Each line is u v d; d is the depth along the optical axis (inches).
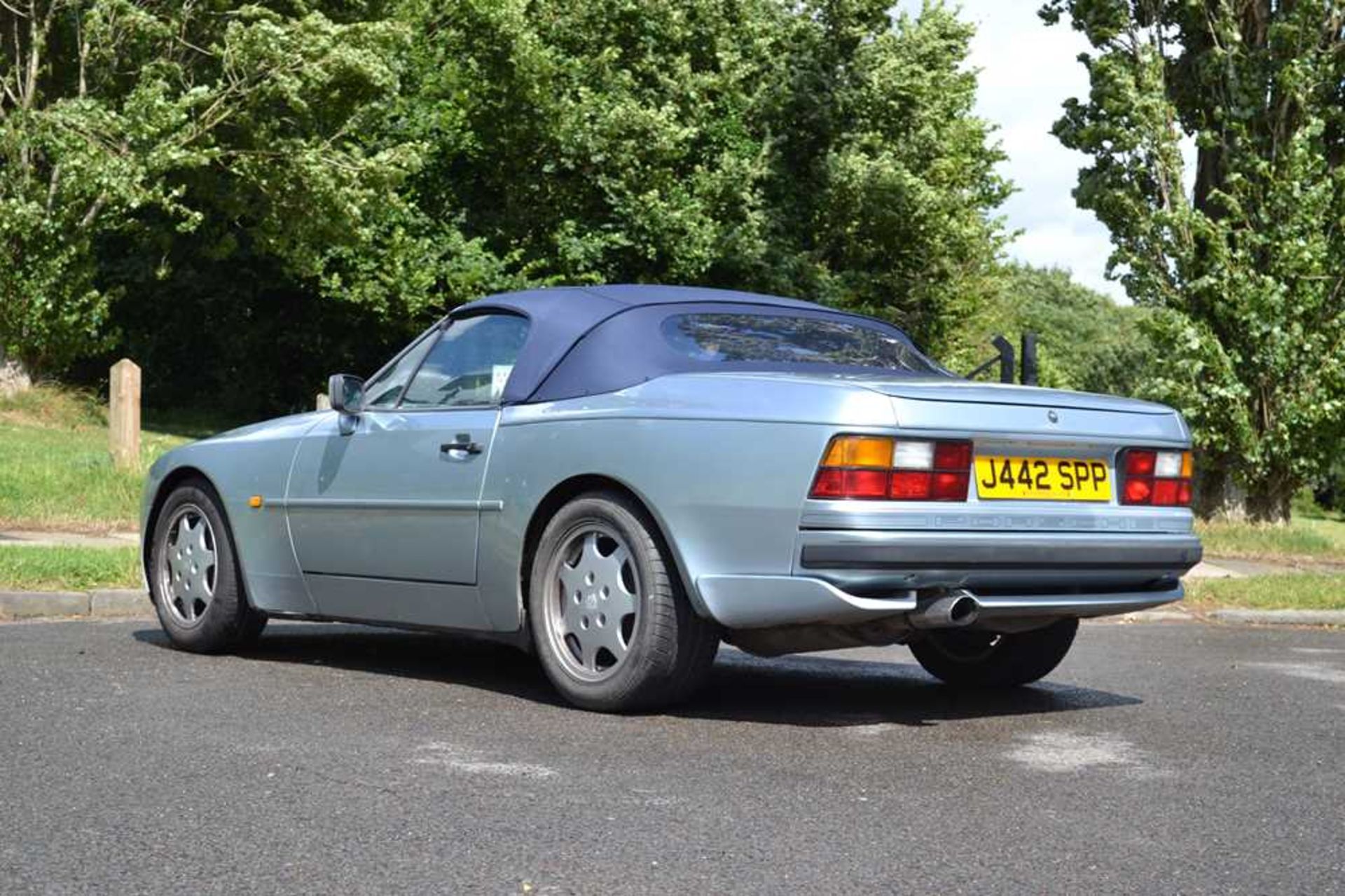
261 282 1191.6
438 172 1179.9
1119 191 749.9
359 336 1256.8
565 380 234.1
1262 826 164.7
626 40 1205.1
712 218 1179.9
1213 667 298.7
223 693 236.1
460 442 242.8
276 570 275.1
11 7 978.7
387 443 256.4
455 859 144.7
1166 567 231.3
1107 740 213.0
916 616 208.5
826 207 1208.2
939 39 1232.2
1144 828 162.1
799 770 186.9
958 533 207.9
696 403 215.0
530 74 1113.4
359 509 258.4
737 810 165.5
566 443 226.7
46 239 949.2
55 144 921.5
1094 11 762.8
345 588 263.3
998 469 214.1
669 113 1143.0
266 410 1274.6
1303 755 205.6
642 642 216.1
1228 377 731.4
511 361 243.9
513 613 234.8
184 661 273.4
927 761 194.7
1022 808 169.8
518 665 276.7
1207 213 778.2
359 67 950.4
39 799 166.1
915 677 276.5
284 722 212.4
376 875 139.3
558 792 172.2
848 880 139.9
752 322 243.1
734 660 297.3
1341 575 486.9
